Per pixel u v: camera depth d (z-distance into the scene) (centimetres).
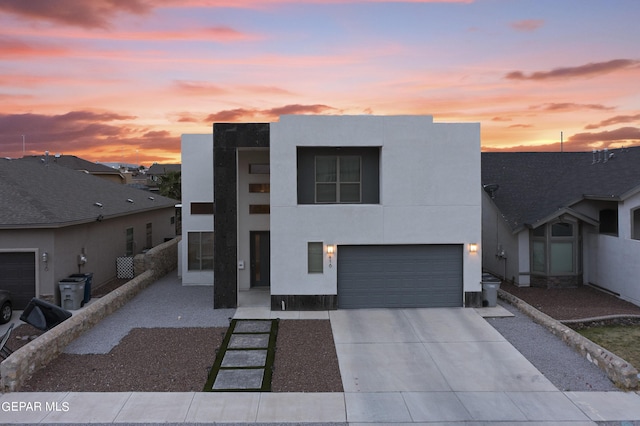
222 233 1398
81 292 1494
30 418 736
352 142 1370
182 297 1565
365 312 1366
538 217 1716
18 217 1423
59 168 2347
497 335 1155
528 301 1551
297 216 1369
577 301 1554
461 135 1387
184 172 1767
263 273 1684
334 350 1054
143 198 2489
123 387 852
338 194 1435
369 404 796
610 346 1145
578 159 2161
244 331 1184
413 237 1388
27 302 1442
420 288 1416
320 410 774
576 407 782
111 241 1919
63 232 1508
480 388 858
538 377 904
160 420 737
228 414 758
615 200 1566
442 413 764
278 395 828
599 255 1703
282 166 1362
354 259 1402
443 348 1066
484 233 2108
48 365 948
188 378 895
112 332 1170
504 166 2161
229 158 1388
